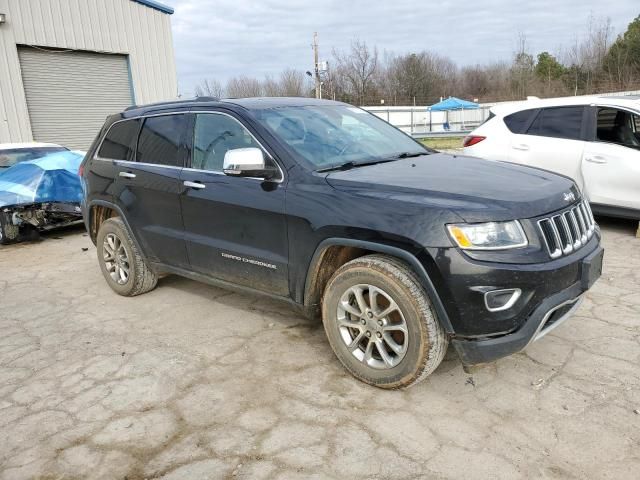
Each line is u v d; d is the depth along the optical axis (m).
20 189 7.83
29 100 14.88
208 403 3.21
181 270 4.54
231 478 2.55
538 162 6.95
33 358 3.95
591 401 3.04
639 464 2.52
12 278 6.20
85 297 5.30
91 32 15.95
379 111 45.62
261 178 3.67
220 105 4.13
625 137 6.46
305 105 4.38
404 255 2.95
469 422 2.90
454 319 2.86
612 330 3.90
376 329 3.20
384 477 2.52
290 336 4.11
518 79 56.25
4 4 14.00
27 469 2.70
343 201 3.21
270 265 3.68
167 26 18.09
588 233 3.33
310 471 2.57
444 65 73.00
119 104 17.08
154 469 2.65
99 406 3.23
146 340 4.16
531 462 2.57
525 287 2.81
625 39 49.12
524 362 3.51
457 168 3.62
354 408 3.09
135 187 4.64
